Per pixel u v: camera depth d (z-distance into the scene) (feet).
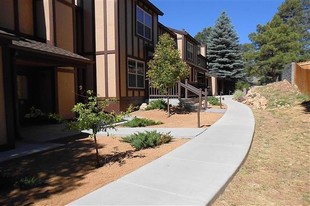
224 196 13.78
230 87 152.87
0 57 24.44
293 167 18.19
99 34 51.83
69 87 43.88
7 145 24.47
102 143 27.30
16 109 29.04
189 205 12.04
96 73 52.13
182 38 90.53
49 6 39.63
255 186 15.07
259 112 45.65
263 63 118.11
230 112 46.34
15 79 28.84
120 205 12.10
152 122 37.78
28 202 13.79
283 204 13.01
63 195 14.61
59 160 21.63
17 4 34.58
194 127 34.53
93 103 20.34
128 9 54.65
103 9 51.47
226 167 17.33
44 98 40.98
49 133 32.78
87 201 12.59
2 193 15.05
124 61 52.80
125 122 39.22
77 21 52.90
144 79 60.85
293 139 25.76
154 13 67.00
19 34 35.45
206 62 137.80
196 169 17.01
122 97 51.62
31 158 22.40
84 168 19.43
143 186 14.33
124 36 53.01
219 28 143.84
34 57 31.76
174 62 47.34
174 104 54.80
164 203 12.25
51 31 39.65
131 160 20.67
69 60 37.09
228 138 25.91
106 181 16.51
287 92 59.77
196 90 48.32
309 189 14.73
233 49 141.69
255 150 22.47
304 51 143.95
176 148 22.74
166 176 15.81
